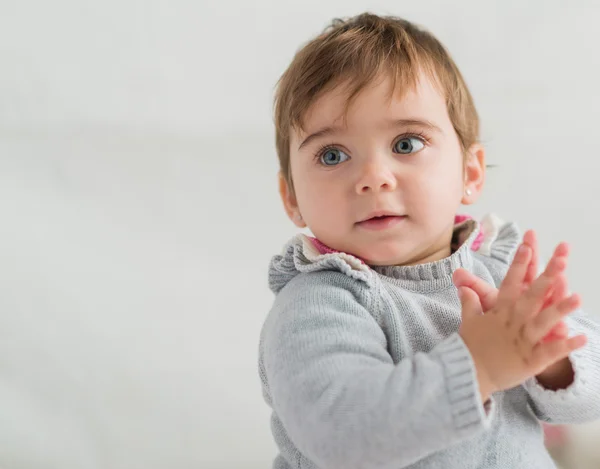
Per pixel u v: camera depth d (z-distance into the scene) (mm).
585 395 1017
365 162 1068
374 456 818
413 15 2098
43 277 1690
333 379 859
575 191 1914
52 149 1979
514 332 858
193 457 1463
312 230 1122
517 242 1275
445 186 1101
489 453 1012
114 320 1638
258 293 1740
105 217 1863
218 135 2076
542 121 2031
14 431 1452
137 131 2053
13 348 1567
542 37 2074
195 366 1580
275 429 1176
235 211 1929
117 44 2049
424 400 808
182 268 1771
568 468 1401
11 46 2008
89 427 1478
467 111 1235
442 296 1103
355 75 1097
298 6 2090
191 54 2074
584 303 1718
